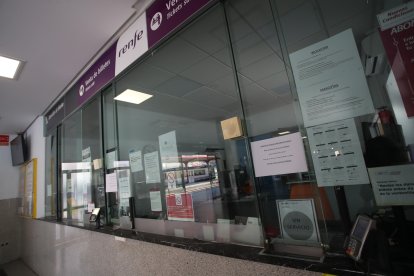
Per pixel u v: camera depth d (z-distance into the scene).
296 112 1.06
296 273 0.88
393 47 0.83
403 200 0.79
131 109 2.18
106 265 1.96
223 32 1.47
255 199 1.17
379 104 0.84
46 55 2.36
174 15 1.62
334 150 0.93
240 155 1.30
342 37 0.95
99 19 1.92
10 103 3.57
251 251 1.08
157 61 1.89
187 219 1.56
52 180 3.82
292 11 1.19
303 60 1.06
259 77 1.27
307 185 1.01
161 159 1.86
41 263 3.63
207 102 1.59
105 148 2.43
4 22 1.85
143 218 1.89
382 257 0.71
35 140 4.43
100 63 2.43
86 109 2.81
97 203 2.50
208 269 1.18
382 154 0.83
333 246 0.92
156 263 1.49
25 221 4.66
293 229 1.04
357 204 0.88
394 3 0.85
